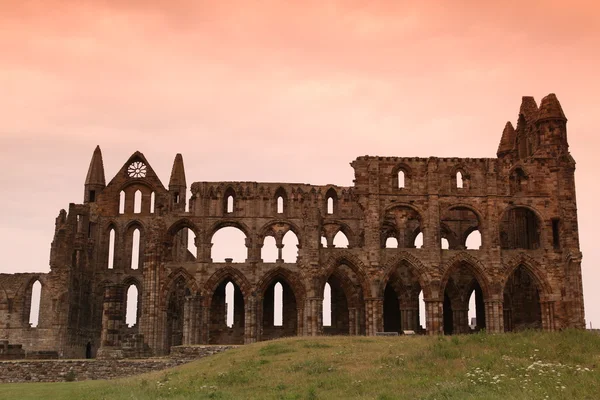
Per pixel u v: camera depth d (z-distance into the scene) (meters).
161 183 122.06
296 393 45.00
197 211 105.25
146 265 102.19
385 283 97.31
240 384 49.56
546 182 100.94
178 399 44.66
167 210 111.75
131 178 121.88
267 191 107.75
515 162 101.38
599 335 56.94
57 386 60.38
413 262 97.69
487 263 98.19
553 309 97.75
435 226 98.31
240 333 108.56
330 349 60.78
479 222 99.81
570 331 58.81
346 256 98.06
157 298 101.25
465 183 100.44
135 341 90.94
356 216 111.00
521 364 47.97
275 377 50.66
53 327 107.69
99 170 123.75
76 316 112.12
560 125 102.62
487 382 43.31
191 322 100.50
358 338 67.50
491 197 99.62
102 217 120.00
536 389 40.88
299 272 102.38
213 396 45.59
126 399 45.88
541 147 102.31
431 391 41.91
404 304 102.19
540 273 98.62
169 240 104.44
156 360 75.88
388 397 41.38
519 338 57.19
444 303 111.31
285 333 109.50
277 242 106.62
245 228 106.12
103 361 74.38
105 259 118.62
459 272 104.12
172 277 102.31
